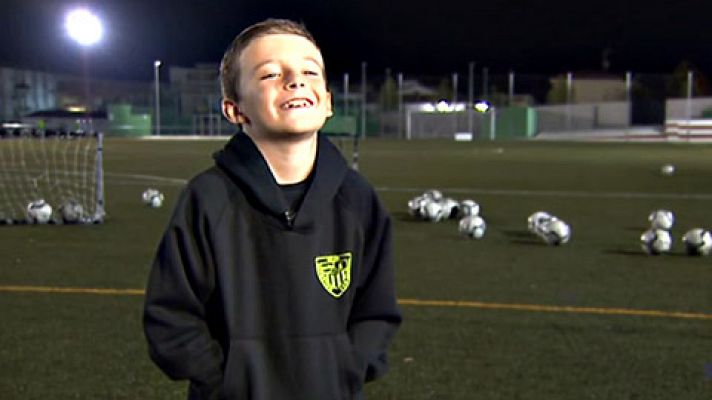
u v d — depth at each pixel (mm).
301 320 1761
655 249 8320
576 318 5668
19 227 10273
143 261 7855
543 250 8625
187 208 1767
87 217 10953
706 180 18656
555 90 53031
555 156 29047
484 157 28266
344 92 48875
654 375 4445
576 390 4199
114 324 5434
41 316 5645
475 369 4527
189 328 1759
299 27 1794
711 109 48531
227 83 1812
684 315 5773
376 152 31484
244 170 1759
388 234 1898
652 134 46969
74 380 4316
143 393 4129
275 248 1759
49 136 21609
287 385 1762
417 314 5754
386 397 4090
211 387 1761
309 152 1815
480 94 51344
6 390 4164
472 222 9492
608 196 14906
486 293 6469
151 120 48844
